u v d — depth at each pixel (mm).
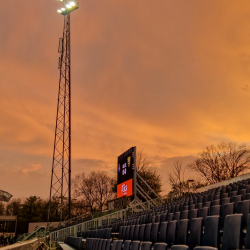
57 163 42750
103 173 69250
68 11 44094
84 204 68812
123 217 25703
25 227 72500
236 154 49906
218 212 6996
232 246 4480
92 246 10461
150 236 8523
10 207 80250
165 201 29547
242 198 8281
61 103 43938
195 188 29234
